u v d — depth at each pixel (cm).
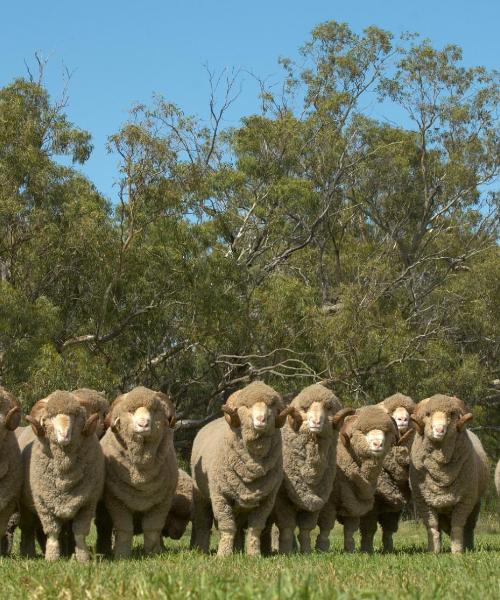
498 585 827
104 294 3020
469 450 1505
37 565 1118
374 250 4481
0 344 2755
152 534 1437
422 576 964
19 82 3120
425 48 4822
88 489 1345
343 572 1014
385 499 1625
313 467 1459
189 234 3081
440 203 4838
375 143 4612
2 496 1355
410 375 3338
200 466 1533
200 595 746
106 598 768
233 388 3441
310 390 1470
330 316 3416
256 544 1422
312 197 3788
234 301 3092
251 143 3938
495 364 4034
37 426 1330
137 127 2964
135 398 1375
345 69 4672
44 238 2922
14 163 2912
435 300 4103
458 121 4844
